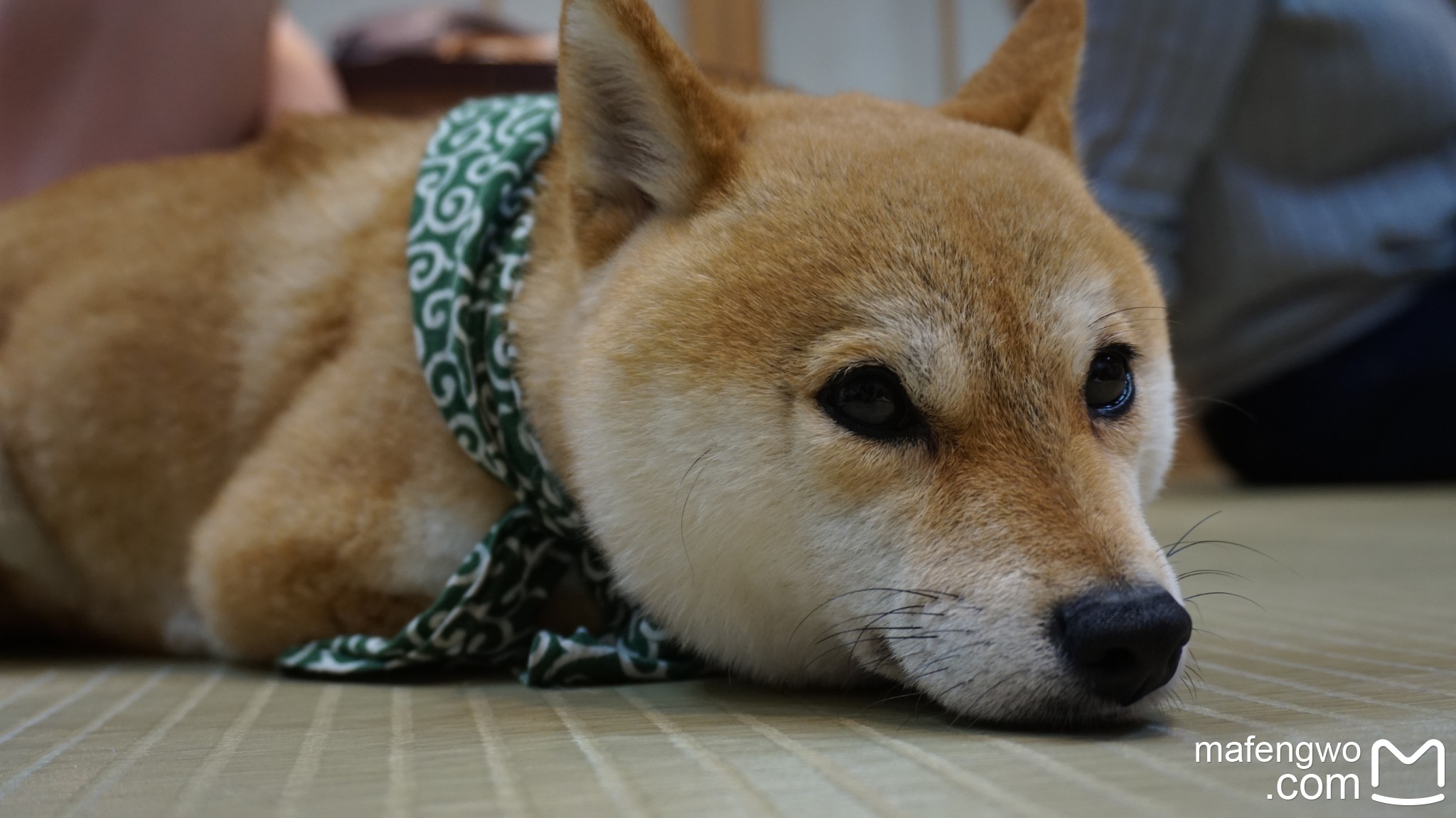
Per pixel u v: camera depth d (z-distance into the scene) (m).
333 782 0.33
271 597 0.47
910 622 0.38
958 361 0.39
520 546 0.45
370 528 0.46
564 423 0.44
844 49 1.55
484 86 0.79
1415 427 1.06
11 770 0.34
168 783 0.33
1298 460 1.12
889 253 0.40
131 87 0.70
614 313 0.43
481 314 0.46
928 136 0.44
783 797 0.31
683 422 0.41
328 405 0.48
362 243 0.51
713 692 0.43
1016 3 0.92
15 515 0.53
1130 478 0.41
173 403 0.52
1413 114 0.99
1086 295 0.41
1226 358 1.08
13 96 0.69
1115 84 0.94
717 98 0.43
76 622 0.55
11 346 0.54
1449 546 0.70
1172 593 0.37
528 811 0.30
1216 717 0.37
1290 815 0.29
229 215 0.54
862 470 0.39
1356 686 0.40
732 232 0.42
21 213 0.58
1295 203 1.00
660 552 0.42
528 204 0.48
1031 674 0.36
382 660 0.45
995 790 0.31
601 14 0.42
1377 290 1.04
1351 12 0.95
